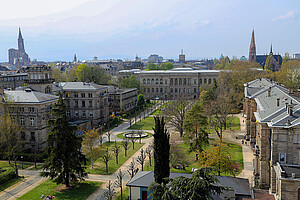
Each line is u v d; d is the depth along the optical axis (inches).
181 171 2950.3
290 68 6875.0
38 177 2918.3
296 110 2305.6
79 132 4421.8
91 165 3235.7
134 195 2294.5
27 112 3666.3
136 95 7534.5
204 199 1437.0
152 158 3444.9
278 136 2180.1
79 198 2416.3
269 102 2997.0
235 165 2861.7
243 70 6520.7
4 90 4271.7
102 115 5324.8
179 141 4165.8
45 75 4771.2
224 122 4367.6
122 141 4094.5
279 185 2021.4
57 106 2600.9
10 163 3346.5
